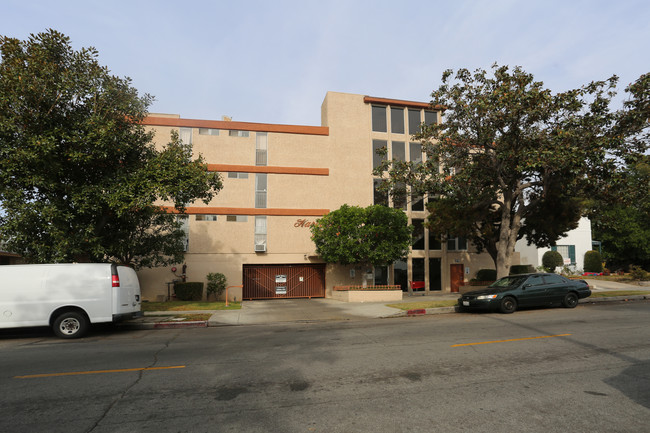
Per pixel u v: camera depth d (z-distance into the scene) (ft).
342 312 47.37
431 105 52.60
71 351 25.82
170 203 65.67
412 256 74.95
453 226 60.03
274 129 71.10
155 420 13.62
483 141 48.34
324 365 20.79
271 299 69.41
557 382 17.25
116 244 44.65
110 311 32.71
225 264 67.10
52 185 35.96
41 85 34.35
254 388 17.06
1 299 30.96
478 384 17.10
